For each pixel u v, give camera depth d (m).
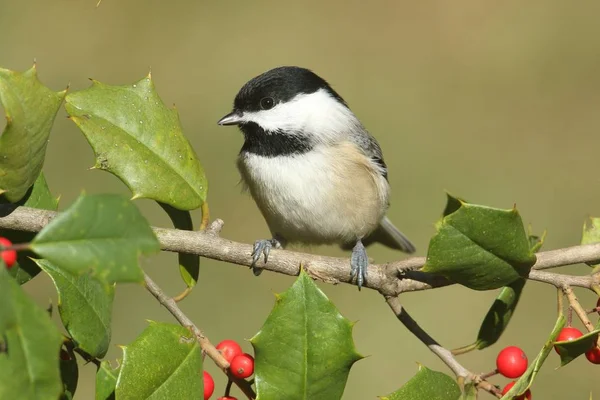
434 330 11.30
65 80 14.67
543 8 17.48
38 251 2.87
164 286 11.22
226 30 16.78
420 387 3.96
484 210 4.02
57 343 2.89
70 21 16.11
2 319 2.79
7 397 2.81
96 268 2.90
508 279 4.27
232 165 13.52
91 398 9.52
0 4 16.06
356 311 11.49
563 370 10.66
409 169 14.02
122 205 2.96
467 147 14.48
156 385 3.79
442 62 16.47
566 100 15.55
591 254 4.66
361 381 10.77
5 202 4.66
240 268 11.73
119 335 10.28
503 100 15.59
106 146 4.83
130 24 16.45
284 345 3.91
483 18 17.45
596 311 4.32
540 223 13.04
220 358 4.20
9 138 4.12
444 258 4.15
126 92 4.98
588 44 16.64
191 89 15.09
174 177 5.00
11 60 14.84
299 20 17.30
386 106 15.37
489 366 10.88
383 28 17.30
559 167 14.06
